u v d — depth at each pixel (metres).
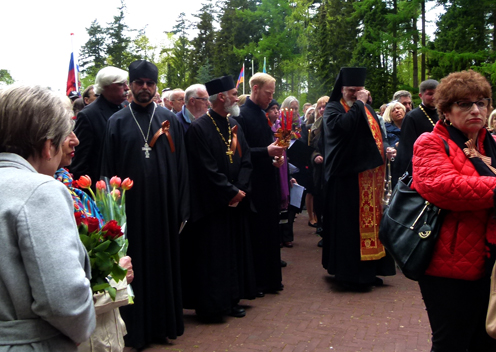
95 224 2.00
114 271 2.07
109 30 49.25
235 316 4.46
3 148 1.56
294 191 6.84
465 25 19.05
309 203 8.61
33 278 1.40
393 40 21.20
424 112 5.13
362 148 4.99
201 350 3.71
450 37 19.34
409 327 4.12
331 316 4.42
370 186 5.07
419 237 2.56
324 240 5.45
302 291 5.20
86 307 1.48
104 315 2.34
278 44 36.75
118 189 2.72
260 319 4.38
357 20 26.00
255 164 5.00
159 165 3.80
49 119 1.59
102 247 1.95
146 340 3.72
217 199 4.21
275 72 37.44
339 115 4.99
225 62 43.19
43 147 1.60
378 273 5.28
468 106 2.53
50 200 1.46
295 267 6.14
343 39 30.73
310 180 8.20
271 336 3.97
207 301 4.25
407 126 5.15
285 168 6.04
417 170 2.58
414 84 21.58
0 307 1.45
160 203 3.79
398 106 6.51
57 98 1.65
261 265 5.01
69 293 1.42
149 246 3.72
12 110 1.54
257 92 5.15
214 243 4.28
